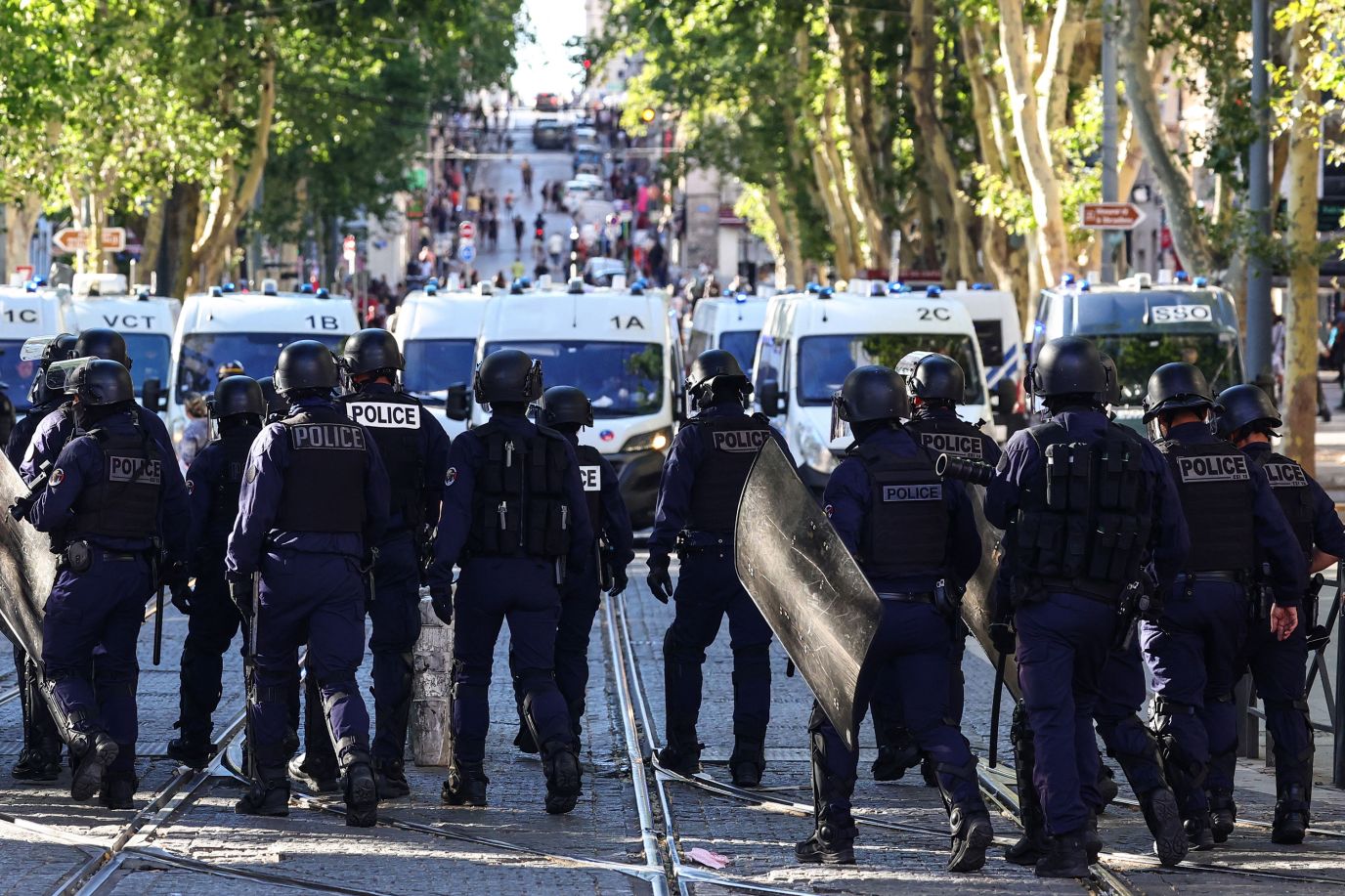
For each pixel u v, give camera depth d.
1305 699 17.55
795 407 46.34
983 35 68.06
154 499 18.00
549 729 18.22
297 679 19.50
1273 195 55.03
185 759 20.16
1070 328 48.94
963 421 17.61
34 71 60.84
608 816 18.41
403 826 17.61
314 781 19.45
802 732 23.36
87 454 17.61
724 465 19.97
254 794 17.97
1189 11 53.81
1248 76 54.25
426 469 19.27
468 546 18.30
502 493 18.08
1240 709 22.44
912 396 17.66
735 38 90.44
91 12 63.78
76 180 75.69
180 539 18.39
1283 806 17.33
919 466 16.06
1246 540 17.09
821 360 46.81
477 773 18.64
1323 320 111.00
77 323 51.66
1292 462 18.06
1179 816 16.02
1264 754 22.55
